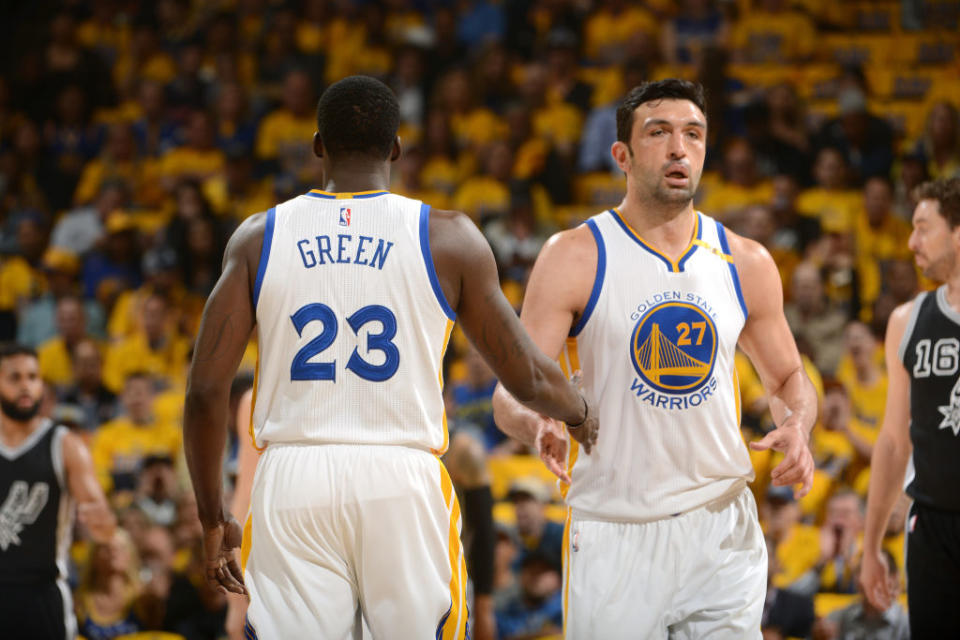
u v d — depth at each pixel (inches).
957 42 786.8
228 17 919.7
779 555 431.2
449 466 351.6
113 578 448.8
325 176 214.4
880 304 571.5
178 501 486.0
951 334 271.3
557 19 854.5
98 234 784.3
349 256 201.6
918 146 719.7
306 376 199.2
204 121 824.3
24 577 356.2
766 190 695.1
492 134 802.8
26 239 776.9
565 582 241.8
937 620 273.3
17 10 976.9
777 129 713.0
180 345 682.8
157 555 461.4
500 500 518.9
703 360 236.7
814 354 565.6
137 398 585.6
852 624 390.9
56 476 364.2
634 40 796.6
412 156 753.0
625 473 235.9
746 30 802.2
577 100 802.8
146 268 735.1
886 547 377.7
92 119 888.3
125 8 967.6
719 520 237.8
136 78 916.0
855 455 489.7
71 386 653.3
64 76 890.7
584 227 247.1
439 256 203.5
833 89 780.0
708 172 719.7
